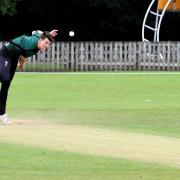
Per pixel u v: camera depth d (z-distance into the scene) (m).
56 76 109.62
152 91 85.19
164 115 61.66
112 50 127.19
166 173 35.56
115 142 45.47
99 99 75.69
